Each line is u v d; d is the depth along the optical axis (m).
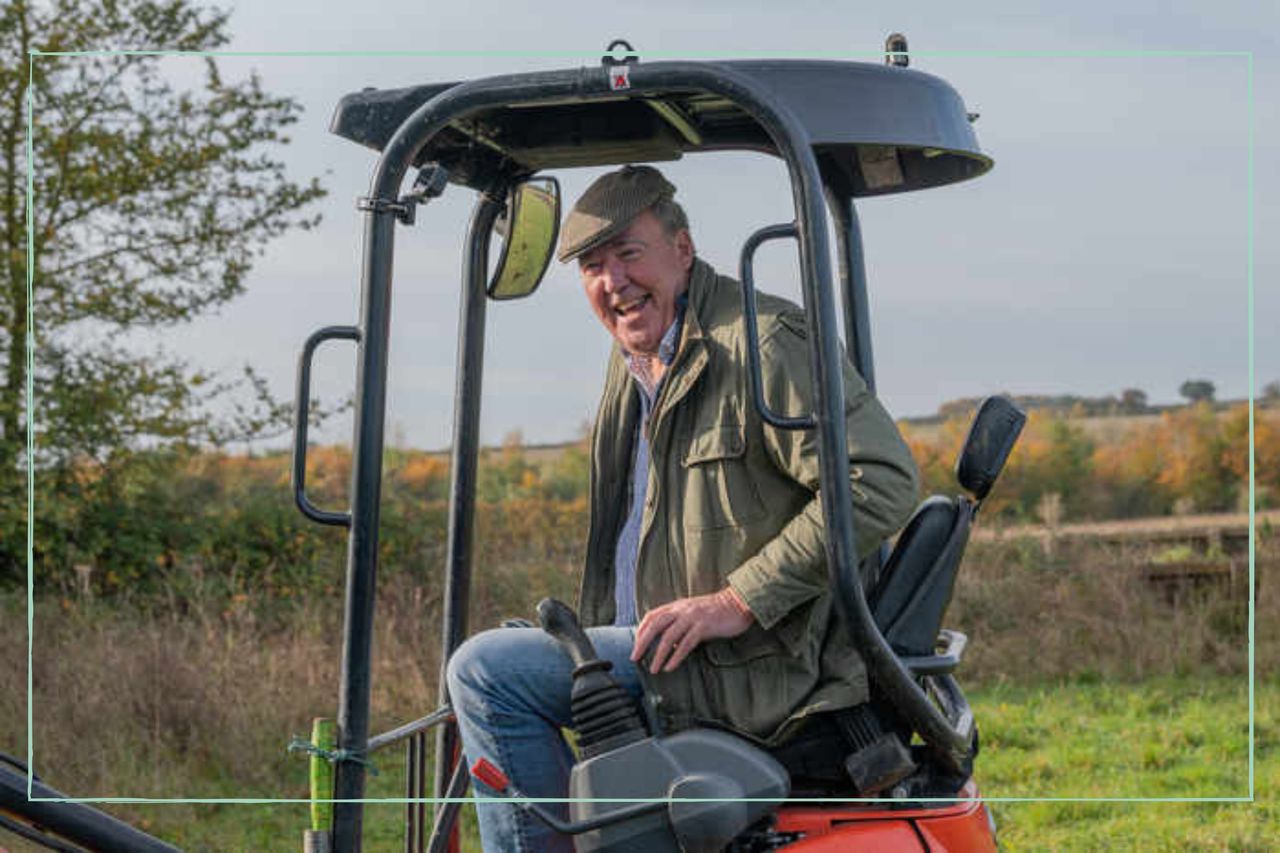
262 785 5.38
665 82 2.24
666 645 2.32
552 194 2.77
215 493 7.82
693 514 2.38
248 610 7.00
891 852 2.35
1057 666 7.09
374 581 2.22
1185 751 5.86
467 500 2.86
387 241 2.25
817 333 2.18
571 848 2.42
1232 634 7.18
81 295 6.33
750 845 2.38
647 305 2.50
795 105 2.29
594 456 2.71
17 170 6.38
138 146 6.08
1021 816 5.11
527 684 2.43
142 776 5.25
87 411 6.80
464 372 2.83
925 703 2.28
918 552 2.47
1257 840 4.79
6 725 5.43
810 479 2.29
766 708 2.36
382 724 5.28
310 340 2.23
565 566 6.45
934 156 2.80
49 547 7.15
